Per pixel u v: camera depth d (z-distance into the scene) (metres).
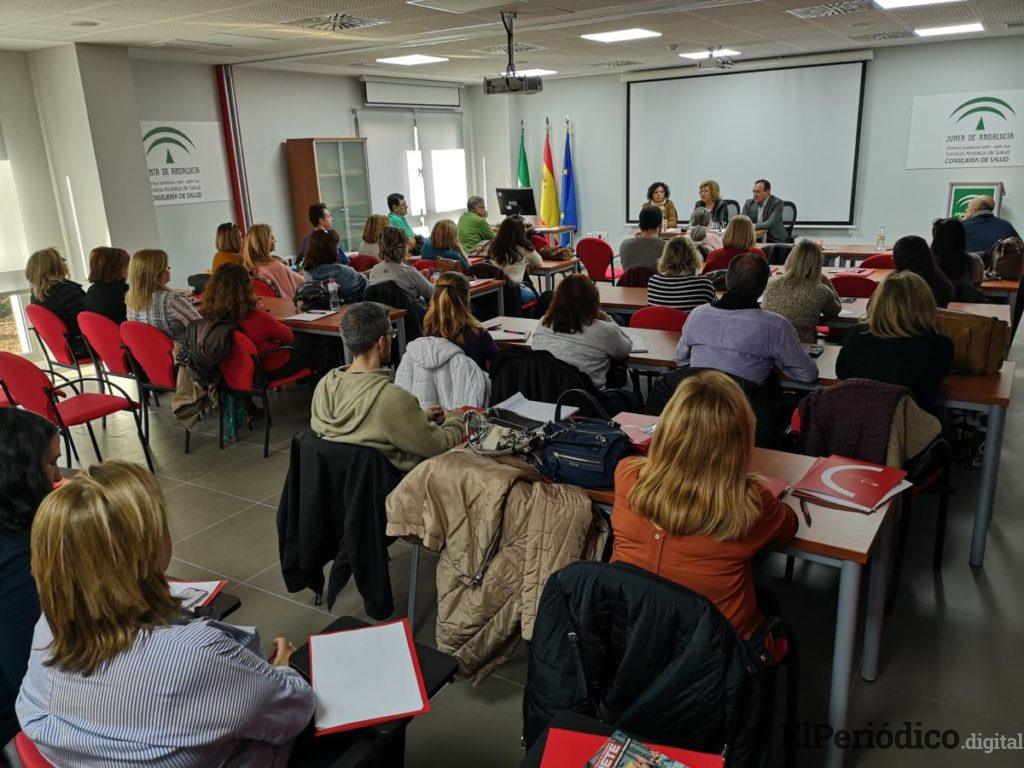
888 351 2.64
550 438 2.15
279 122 8.30
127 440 4.46
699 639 1.35
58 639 1.13
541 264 6.55
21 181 6.29
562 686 1.52
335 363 5.11
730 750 1.42
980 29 7.10
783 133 9.18
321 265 5.14
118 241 6.38
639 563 1.70
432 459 2.14
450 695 2.25
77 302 4.82
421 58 7.77
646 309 4.02
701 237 6.82
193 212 7.55
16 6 4.43
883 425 2.34
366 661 1.50
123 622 1.13
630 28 6.28
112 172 6.25
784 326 2.88
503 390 3.06
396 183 9.92
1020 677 2.25
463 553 2.06
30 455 1.47
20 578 1.42
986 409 2.67
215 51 6.67
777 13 5.82
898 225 8.87
